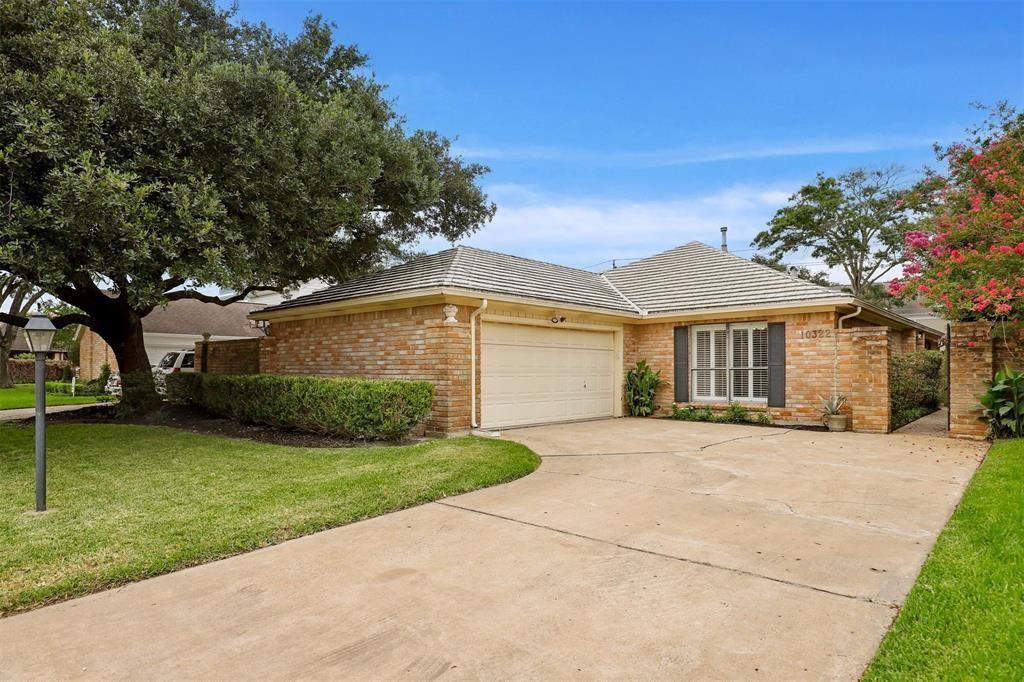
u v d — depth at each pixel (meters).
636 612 3.47
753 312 12.91
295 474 7.09
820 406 12.11
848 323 12.86
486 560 4.38
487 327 11.52
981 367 10.12
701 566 4.19
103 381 24.19
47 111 7.39
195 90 8.67
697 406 13.79
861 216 29.55
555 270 15.70
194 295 14.79
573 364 13.54
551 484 6.89
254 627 3.35
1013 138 10.27
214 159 9.16
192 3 12.60
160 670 2.90
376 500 5.90
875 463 8.05
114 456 8.39
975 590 3.51
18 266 7.65
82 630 3.35
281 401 10.64
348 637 3.21
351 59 14.97
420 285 11.15
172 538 4.77
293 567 4.30
